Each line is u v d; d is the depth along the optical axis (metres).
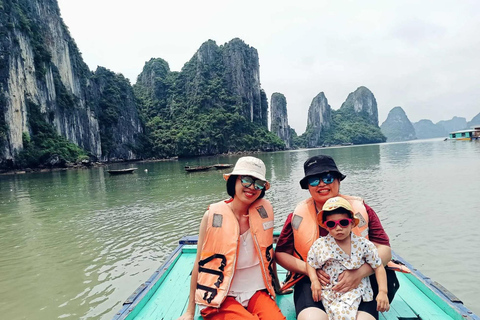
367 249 2.77
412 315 3.15
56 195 21.86
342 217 2.67
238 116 102.06
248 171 2.91
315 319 2.62
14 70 50.00
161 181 28.70
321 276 2.86
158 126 99.31
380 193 16.86
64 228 12.42
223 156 89.06
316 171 3.02
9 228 12.91
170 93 111.31
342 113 194.62
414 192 16.36
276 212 13.76
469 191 15.52
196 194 19.75
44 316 6.11
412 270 4.03
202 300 2.86
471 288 6.48
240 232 3.07
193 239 5.46
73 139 65.56
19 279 7.78
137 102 103.56
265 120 130.75
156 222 12.66
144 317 3.29
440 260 7.77
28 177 38.91
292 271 3.12
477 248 8.35
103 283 7.37
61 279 7.68
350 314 2.63
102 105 80.19
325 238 2.88
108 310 6.23
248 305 2.94
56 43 65.31
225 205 3.11
